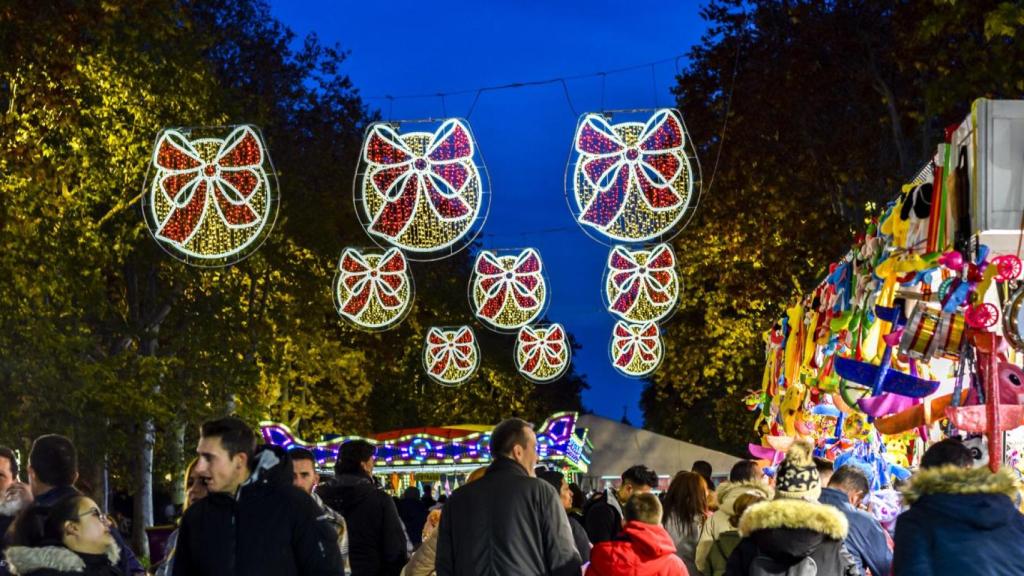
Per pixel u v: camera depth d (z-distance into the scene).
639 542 7.55
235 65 40.91
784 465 6.91
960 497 5.83
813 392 13.17
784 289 29.88
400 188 12.83
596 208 12.45
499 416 68.81
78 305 30.61
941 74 19.41
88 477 30.08
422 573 8.73
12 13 16.84
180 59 30.33
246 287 37.22
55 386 27.02
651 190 12.43
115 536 7.15
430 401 62.03
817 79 24.81
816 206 26.05
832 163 24.94
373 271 24.59
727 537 7.87
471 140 12.86
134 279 34.56
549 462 28.95
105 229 31.95
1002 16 12.91
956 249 7.89
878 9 23.72
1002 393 7.50
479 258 26.31
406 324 54.47
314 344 43.41
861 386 10.63
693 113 26.41
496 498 7.40
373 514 9.71
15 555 6.27
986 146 7.60
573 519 9.68
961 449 6.18
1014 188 7.56
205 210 13.41
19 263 26.73
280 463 6.09
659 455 31.03
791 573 6.43
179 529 6.10
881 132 24.92
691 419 55.25
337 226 41.16
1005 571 5.74
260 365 38.44
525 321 26.14
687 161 12.44
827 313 11.63
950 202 8.06
